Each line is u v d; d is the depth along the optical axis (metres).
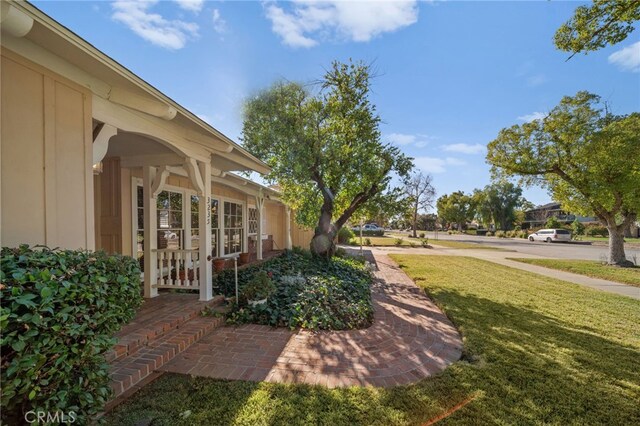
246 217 11.27
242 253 9.58
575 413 2.34
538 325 4.32
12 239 2.09
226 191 9.70
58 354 1.53
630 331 4.12
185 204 7.10
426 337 3.89
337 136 8.95
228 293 5.48
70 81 2.53
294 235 15.80
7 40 2.06
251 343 3.62
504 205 40.97
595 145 9.72
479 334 3.94
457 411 2.33
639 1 3.91
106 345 1.82
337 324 4.19
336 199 10.57
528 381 2.79
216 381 2.73
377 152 9.32
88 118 2.70
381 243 22.58
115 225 5.40
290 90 9.02
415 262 11.68
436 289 6.67
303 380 2.77
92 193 2.72
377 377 2.85
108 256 2.16
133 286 2.20
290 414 2.27
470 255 14.65
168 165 5.07
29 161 2.20
